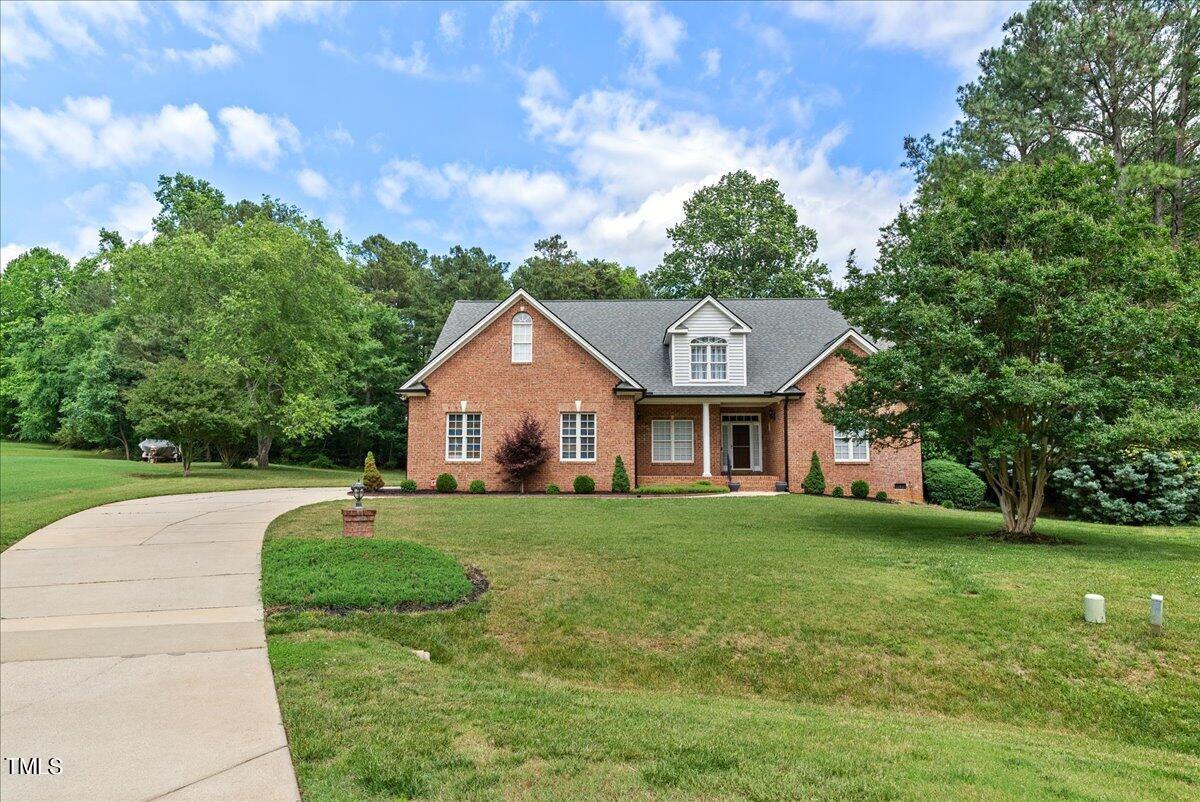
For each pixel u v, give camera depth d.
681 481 24.88
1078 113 28.55
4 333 55.16
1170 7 26.38
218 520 14.80
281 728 4.68
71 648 6.58
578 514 16.53
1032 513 13.95
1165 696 6.45
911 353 13.40
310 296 35.91
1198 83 26.16
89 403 40.88
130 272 37.66
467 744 4.44
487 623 8.08
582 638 7.76
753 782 3.99
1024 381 11.63
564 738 4.62
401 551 10.35
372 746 4.36
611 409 23.95
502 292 55.75
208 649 6.56
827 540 13.09
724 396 24.72
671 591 9.18
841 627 7.95
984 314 13.05
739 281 46.59
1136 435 11.34
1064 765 4.80
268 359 35.72
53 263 60.03
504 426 23.94
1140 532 16.41
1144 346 11.77
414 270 54.56
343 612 8.04
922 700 6.62
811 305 29.20
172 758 4.20
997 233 13.82
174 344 41.41
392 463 49.78
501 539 12.66
